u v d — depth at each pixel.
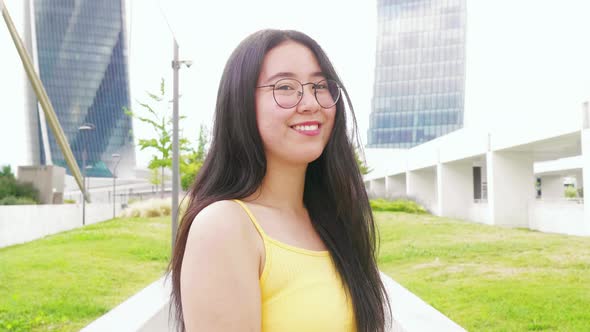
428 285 6.91
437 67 76.56
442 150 25.66
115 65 85.81
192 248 1.04
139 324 3.20
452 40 76.44
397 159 36.06
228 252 1.04
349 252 1.38
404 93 77.50
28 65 13.14
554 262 8.17
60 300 5.91
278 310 1.12
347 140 1.49
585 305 5.19
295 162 1.28
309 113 1.25
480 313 5.07
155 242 12.95
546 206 18.20
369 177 45.94
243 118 1.24
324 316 1.15
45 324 4.92
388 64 78.56
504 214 19.64
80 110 84.12
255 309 1.05
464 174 25.89
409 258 10.10
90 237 13.84
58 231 18.30
